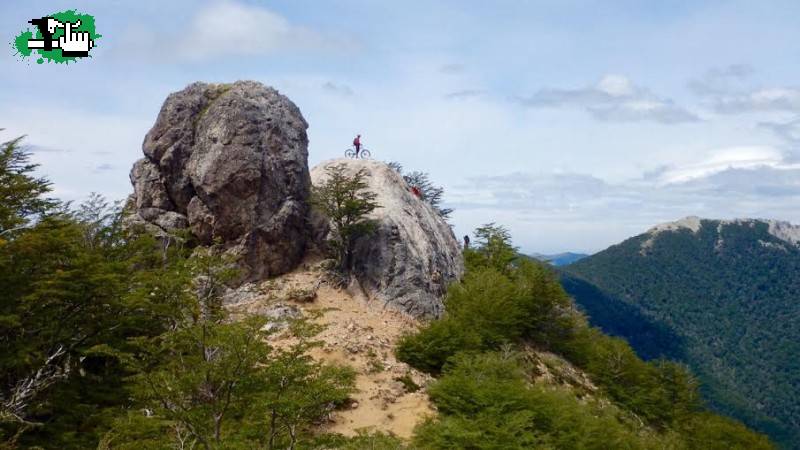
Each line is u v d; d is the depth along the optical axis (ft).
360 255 137.08
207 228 126.31
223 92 138.72
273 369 57.21
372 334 115.55
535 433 85.71
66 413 72.13
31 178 81.00
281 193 132.67
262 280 127.24
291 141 138.92
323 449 64.95
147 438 62.03
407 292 133.59
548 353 153.69
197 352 63.67
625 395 151.33
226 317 77.77
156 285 75.41
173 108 134.82
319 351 103.81
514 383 97.30
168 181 130.11
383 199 153.28
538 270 164.66
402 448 73.56
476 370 103.14
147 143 133.69
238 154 125.49
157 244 110.63
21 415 61.98
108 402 77.77
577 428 94.17
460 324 123.75
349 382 62.34
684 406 181.37
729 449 159.94
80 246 85.46
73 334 78.28
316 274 132.36
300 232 136.87
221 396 60.44
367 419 90.17
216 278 74.90
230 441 58.18
